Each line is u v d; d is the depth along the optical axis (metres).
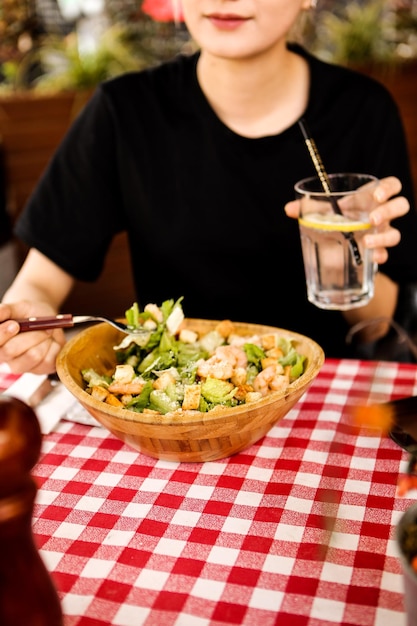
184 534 0.97
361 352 1.91
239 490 1.06
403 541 0.71
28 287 1.76
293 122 1.77
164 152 1.81
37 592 0.66
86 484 1.09
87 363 1.25
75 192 1.85
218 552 0.93
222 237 1.80
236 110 1.75
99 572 0.90
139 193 1.83
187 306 1.88
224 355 1.17
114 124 1.83
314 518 0.99
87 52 3.65
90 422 1.26
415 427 1.16
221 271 1.84
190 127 1.78
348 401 1.30
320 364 1.12
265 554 0.92
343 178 1.53
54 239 1.83
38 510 1.03
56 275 1.84
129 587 0.87
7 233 3.35
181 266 1.84
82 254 1.85
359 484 1.06
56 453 1.18
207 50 1.56
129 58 3.68
